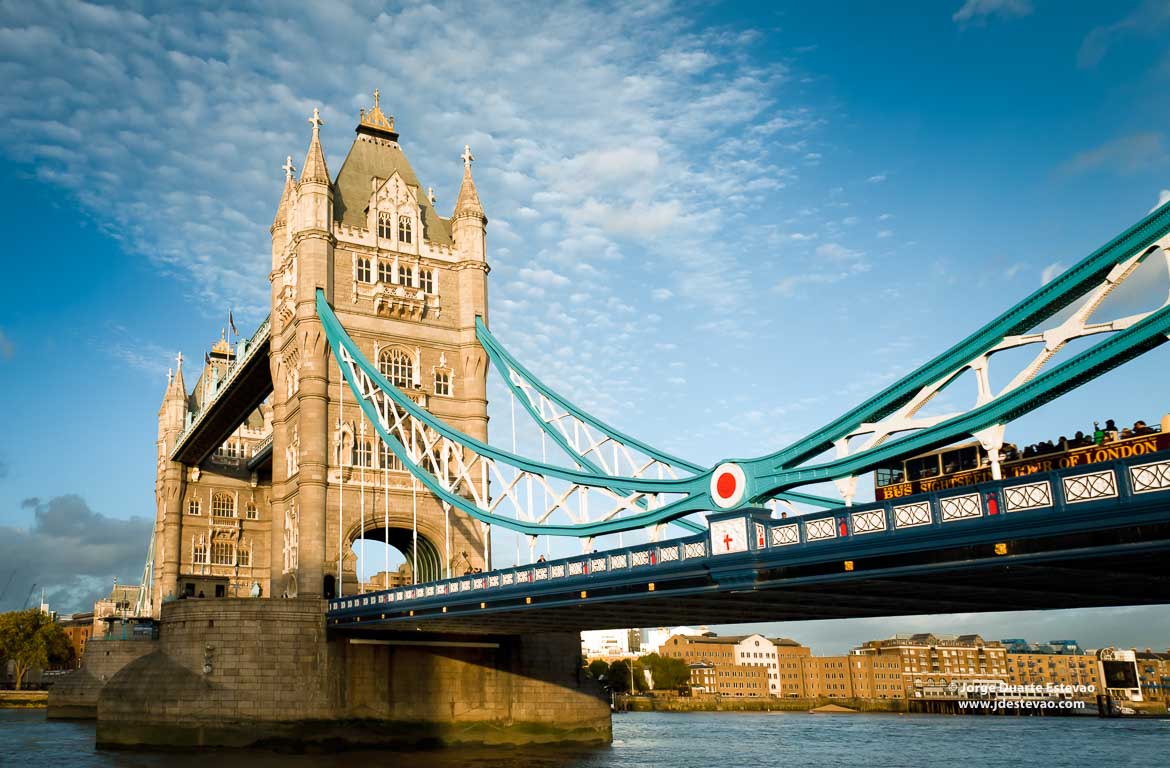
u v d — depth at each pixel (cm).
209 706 6128
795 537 3269
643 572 3881
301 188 7562
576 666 7062
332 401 7275
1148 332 2402
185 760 5650
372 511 7188
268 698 6172
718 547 3553
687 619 5000
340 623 6203
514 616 5034
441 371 7756
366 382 7331
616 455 5469
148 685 6228
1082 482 2472
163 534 11556
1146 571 2870
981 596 3641
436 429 6319
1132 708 17538
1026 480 2592
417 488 7394
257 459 10806
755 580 3419
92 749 6316
